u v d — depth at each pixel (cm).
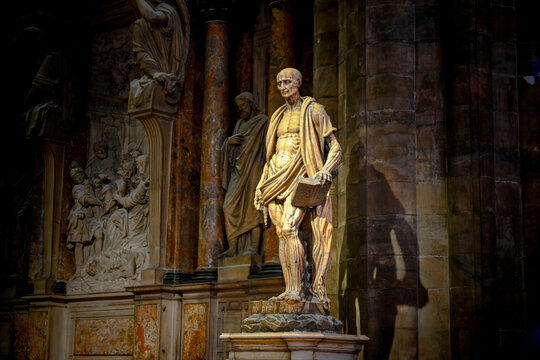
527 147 998
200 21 1347
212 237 1274
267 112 1291
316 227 908
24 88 1555
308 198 888
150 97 1289
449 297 958
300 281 890
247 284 1186
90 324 1400
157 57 1306
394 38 1014
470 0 994
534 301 969
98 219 1436
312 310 880
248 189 1250
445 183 984
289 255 891
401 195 987
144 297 1287
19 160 1619
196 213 1314
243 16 1338
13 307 1529
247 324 880
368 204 990
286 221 896
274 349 850
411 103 1005
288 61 1228
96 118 1493
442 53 1009
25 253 1533
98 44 1507
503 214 977
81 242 1437
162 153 1306
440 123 996
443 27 1012
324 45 1120
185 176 1312
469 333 930
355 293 986
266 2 1324
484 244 949
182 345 1259
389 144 996
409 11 1023
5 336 1538
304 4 1254
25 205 1558
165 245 1295
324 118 915
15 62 1546
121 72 1470
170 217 1301
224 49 1322
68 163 1473
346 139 1041
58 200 1461
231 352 877
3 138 1622
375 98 1009
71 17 1508
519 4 1029
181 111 1322
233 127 1320
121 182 1397
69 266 1448
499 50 1009
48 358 1409
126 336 1348
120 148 1456
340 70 1084
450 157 980
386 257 974
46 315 1427
